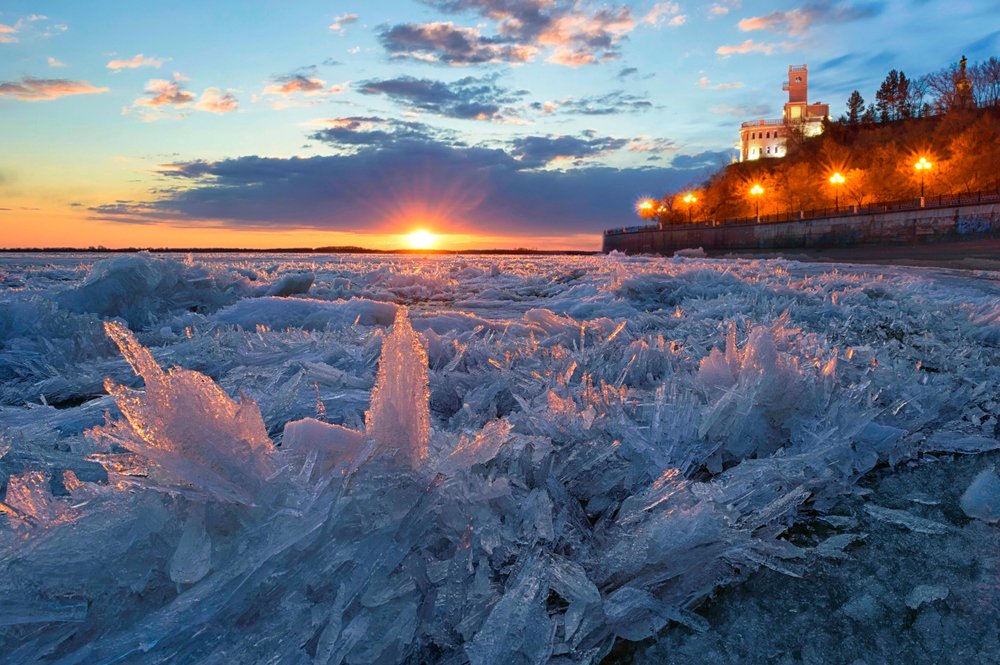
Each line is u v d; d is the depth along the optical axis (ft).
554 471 6.08
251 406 4.50
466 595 4.37
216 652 3.48
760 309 21.27
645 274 31.32
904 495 6.83
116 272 20.68
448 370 10.00
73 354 13.50
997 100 257.55
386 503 4.37
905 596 4.99
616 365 10.55
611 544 5.24
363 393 8.97
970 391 10.19
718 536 5.02
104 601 3.67
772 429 7.47
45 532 3.68
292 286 30.40
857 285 30.81
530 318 16.49
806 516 6.34
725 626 4.69
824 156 287.07
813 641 4.51
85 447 6.12
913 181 227.40
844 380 9.72
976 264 64.34
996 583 5.08
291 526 3.93
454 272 52.03
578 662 4.19
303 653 3.60
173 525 3.89
